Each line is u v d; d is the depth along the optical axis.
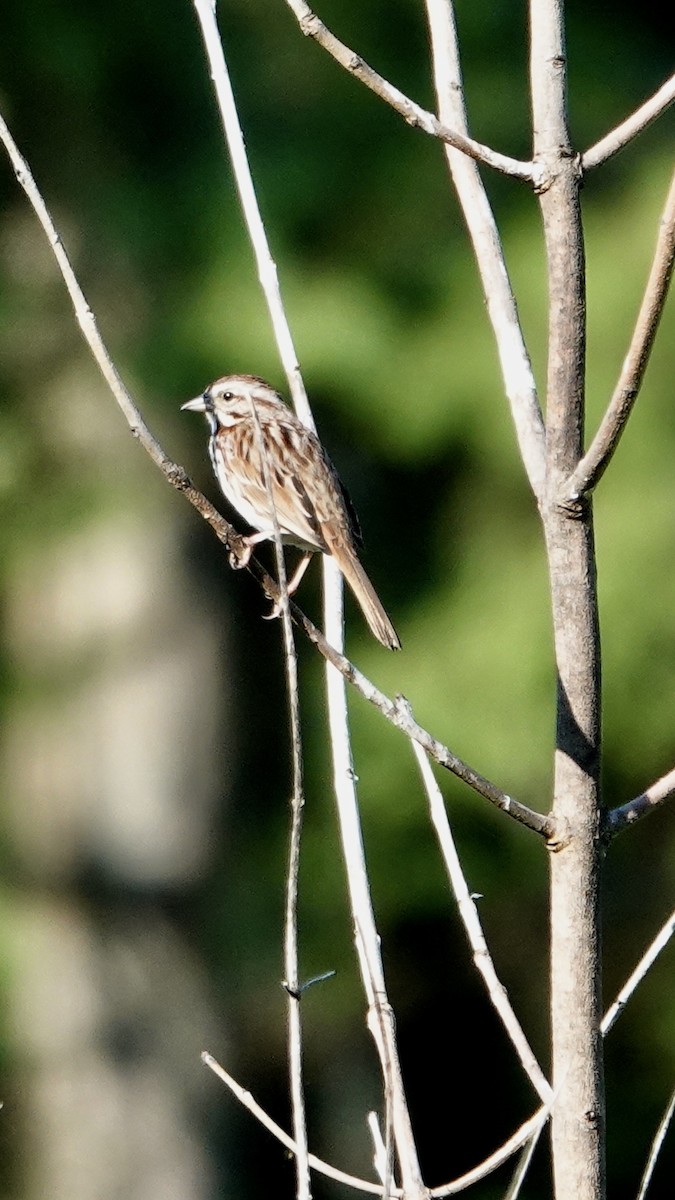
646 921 16.48
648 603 14.66
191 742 16.50
